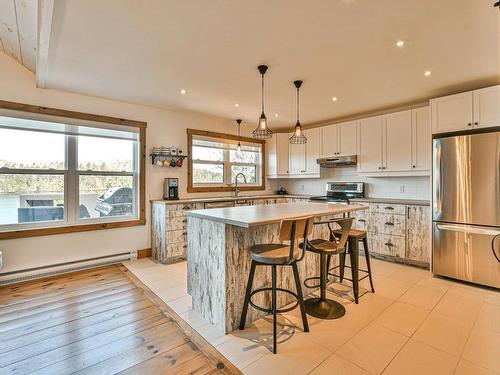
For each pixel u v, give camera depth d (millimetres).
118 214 3938
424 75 2918
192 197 4637
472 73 2867
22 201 3201
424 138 3736
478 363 1723
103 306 2516
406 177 4234
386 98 3721
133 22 1961
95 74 2900
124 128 3887
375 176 4324
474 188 2938
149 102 3916
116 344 1938
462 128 3133
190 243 2473
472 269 2969
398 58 2523
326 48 2334
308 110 4340
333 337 2014
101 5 1763
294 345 1921
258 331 2104
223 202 4375
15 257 3090
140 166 4039
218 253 2121
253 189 5594
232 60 2566
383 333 2064
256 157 5730
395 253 3789
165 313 2391
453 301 2609
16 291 2844
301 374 1638
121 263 3809
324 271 2434
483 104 3000
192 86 3254
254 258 1989
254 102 3918
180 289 2910
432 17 1888
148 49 2363
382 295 2748
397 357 1787
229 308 2084
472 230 2945
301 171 5348
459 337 2010
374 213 4004
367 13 1842
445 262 3166
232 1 1721
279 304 2447
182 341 1978
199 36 2148
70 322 2230
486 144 2852
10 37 2625
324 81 3090
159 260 3904
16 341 1971
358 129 4461
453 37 2154
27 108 3146
